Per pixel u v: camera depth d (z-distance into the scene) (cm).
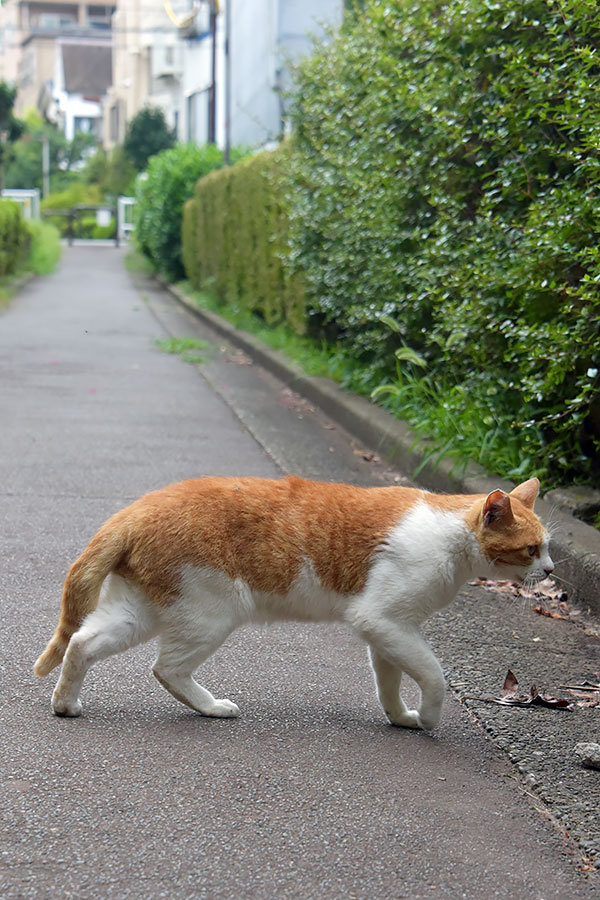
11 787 314
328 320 1166
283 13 2442
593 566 518
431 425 788
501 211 746
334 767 346
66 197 5872
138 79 6512
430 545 378
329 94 1075
